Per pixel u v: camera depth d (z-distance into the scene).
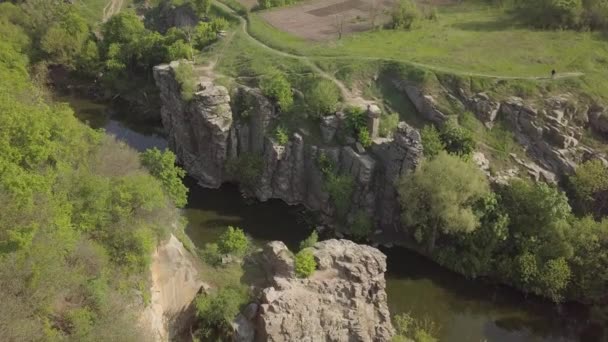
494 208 68.25
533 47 91.81
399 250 72.19
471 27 102.56
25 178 36.38
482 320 62.25
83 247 39.25
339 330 51.09
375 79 86.00
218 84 85.19
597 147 76.00
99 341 35.09
